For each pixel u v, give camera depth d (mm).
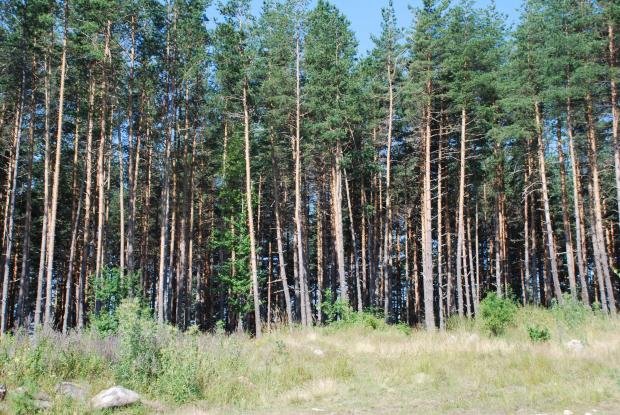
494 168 30047
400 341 19547
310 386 12703
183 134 29844
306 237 34469
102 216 24797
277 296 42969
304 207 36688
